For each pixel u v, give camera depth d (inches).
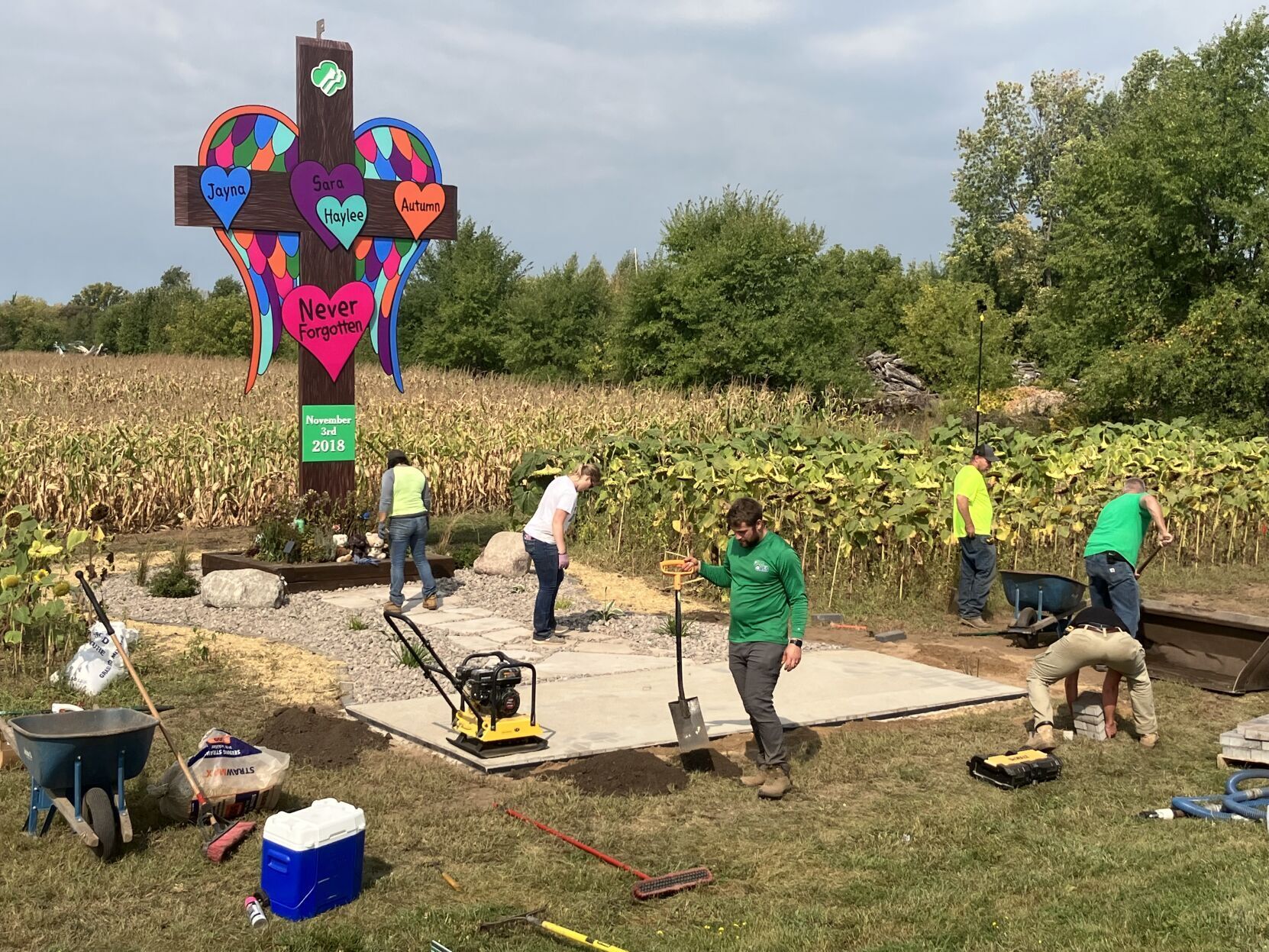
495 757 287.7
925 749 310.7
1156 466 659.4
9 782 262.4
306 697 351.3
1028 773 283.0
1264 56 1170.6
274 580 482.6
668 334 1568.7
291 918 203.8
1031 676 311.0
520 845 240.5
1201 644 391.5
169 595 493.0
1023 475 598.2
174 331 2696.9
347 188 572.1
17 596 362.3
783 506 536.1
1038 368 1822.1
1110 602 391.2
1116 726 334.6
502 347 2070.6
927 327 1769.2
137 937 195.5
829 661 404.5
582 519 660.7
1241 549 688.4
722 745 308.0
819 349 1521.9
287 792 264.2
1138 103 1336.1
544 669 390.6
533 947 195.8
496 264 2180.1
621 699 347.9
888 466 555.2
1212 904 206.4
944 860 236.2
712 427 1083.9
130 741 227.5
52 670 366.6
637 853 238.5
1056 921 204.2
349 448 580.7
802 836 249.3
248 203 552.7
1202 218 1165.7
